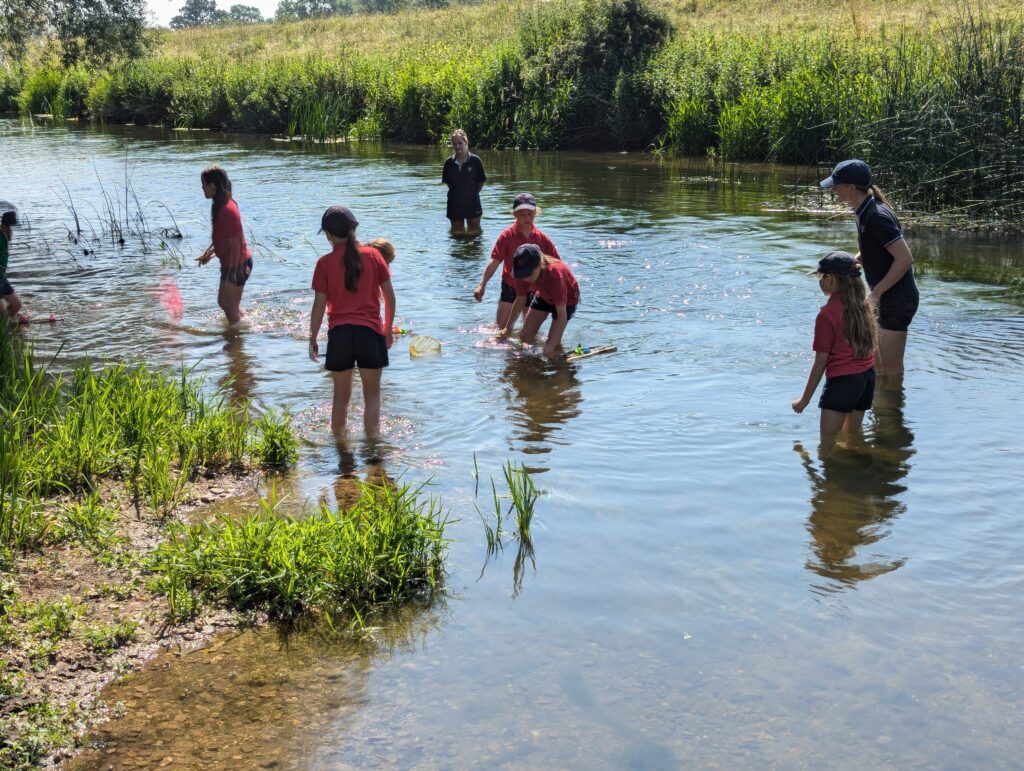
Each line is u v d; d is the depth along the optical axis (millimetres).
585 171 22625
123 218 17078
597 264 12680
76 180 21812
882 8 31672
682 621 4559
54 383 7988
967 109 15320
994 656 4227
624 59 28078
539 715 3885
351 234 6910
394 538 5098
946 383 7941
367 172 22766
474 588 4930
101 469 6223
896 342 7980
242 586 4883
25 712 3963
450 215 15375
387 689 4098
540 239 9734
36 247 14695
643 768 3555
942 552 5176
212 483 6250
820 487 6012
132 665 4328
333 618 4711
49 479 5930
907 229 15242
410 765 3607
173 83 38844
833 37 26234
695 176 21406
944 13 28844
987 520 5535
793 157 23047
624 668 4191
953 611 4598
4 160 25609
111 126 38625
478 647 4395
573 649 4352
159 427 6809
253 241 14664
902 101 16719
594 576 5008
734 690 4012
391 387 8109
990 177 15055
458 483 6191
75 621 4609
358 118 32812
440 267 12758
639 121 26812
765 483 6082
